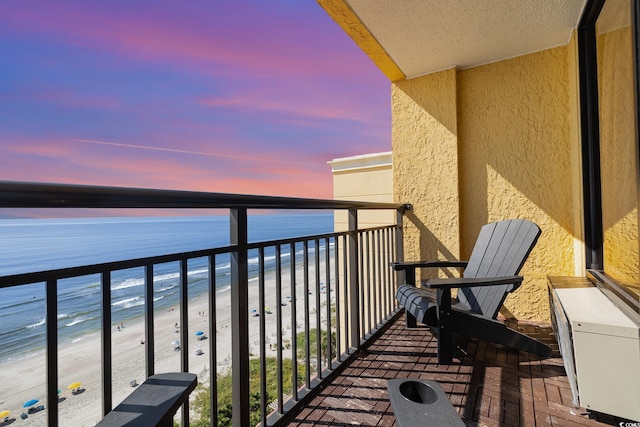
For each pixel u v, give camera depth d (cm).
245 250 136
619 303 171
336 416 159
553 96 283
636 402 142
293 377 168
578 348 153
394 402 52
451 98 313
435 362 210
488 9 231
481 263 243
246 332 136
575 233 270
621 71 190
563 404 164
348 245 230
